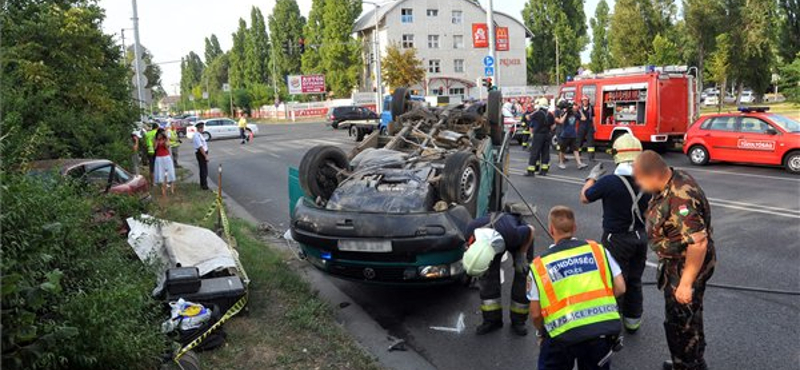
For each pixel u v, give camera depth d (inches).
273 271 270.5
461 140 297.0
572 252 142.3
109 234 204.1
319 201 252.7
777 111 1193.4
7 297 118.1
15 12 496.4
